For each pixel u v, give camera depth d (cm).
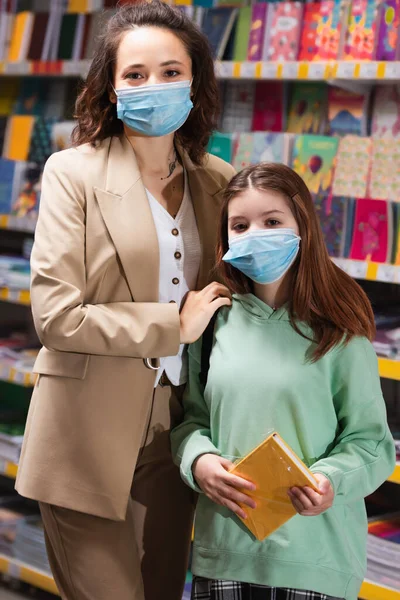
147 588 228
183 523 229
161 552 227
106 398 202
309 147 298
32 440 207
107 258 199
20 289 362
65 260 195
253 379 190
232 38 326
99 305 197
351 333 190
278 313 194
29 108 407
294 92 329
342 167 291
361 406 191
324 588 188
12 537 366
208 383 198
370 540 278
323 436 192
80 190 201
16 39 395
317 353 187
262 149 306
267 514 183
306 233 193
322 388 188
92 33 368
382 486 320
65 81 396
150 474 220
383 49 283
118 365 203
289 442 189
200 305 201
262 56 313
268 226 191
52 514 209
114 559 209
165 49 199
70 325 190
